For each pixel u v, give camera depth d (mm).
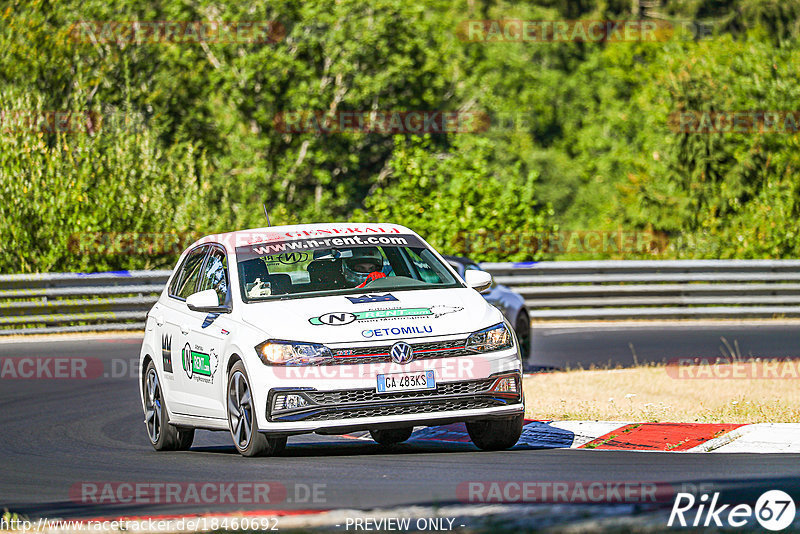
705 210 124000
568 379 52281
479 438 34562
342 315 32281
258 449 32438
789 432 34250
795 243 101562
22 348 71812
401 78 153375
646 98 144750
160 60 148125
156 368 38719
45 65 124625
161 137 146000
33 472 33906
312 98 151250
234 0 152000
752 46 138500
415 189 105250
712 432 35031
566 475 29328
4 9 124250
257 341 32156
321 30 157250
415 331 31938
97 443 40469
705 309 86875
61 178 93312
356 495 27250
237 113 153500
